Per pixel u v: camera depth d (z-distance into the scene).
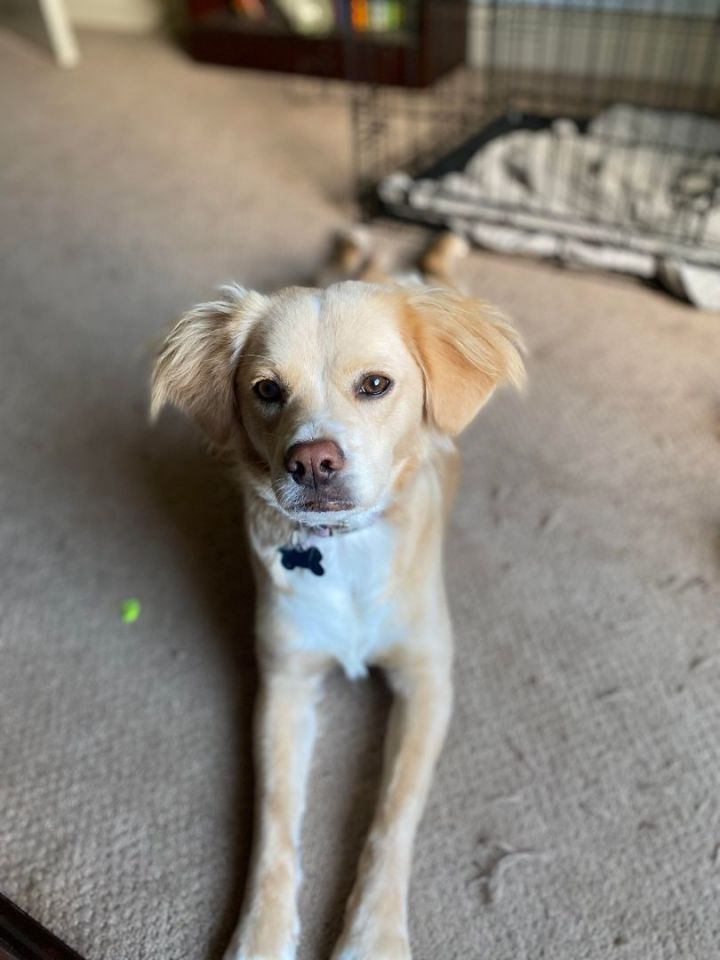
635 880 0.53
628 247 1.12
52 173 1.48
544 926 0.51
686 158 1.26
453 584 0.73
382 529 0.57
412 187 1.27
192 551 0.78
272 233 1.26
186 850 0.56
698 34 1.61
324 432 0.49
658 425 0.89
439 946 0.50
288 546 0.57
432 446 0.58
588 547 0.76
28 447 0.91
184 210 1.34
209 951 0.50
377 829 0.53
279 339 0.51
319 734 0.62
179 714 0.64
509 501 0.81
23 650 0.70
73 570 0.77
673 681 0.64
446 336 0.54
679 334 1.02
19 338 1.07
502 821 0.56
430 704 0.59
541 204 1.21
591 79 1.74
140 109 1.72
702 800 0.57
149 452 0.90
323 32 1.75
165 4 2.13
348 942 0.48
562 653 0.67
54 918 0.52
